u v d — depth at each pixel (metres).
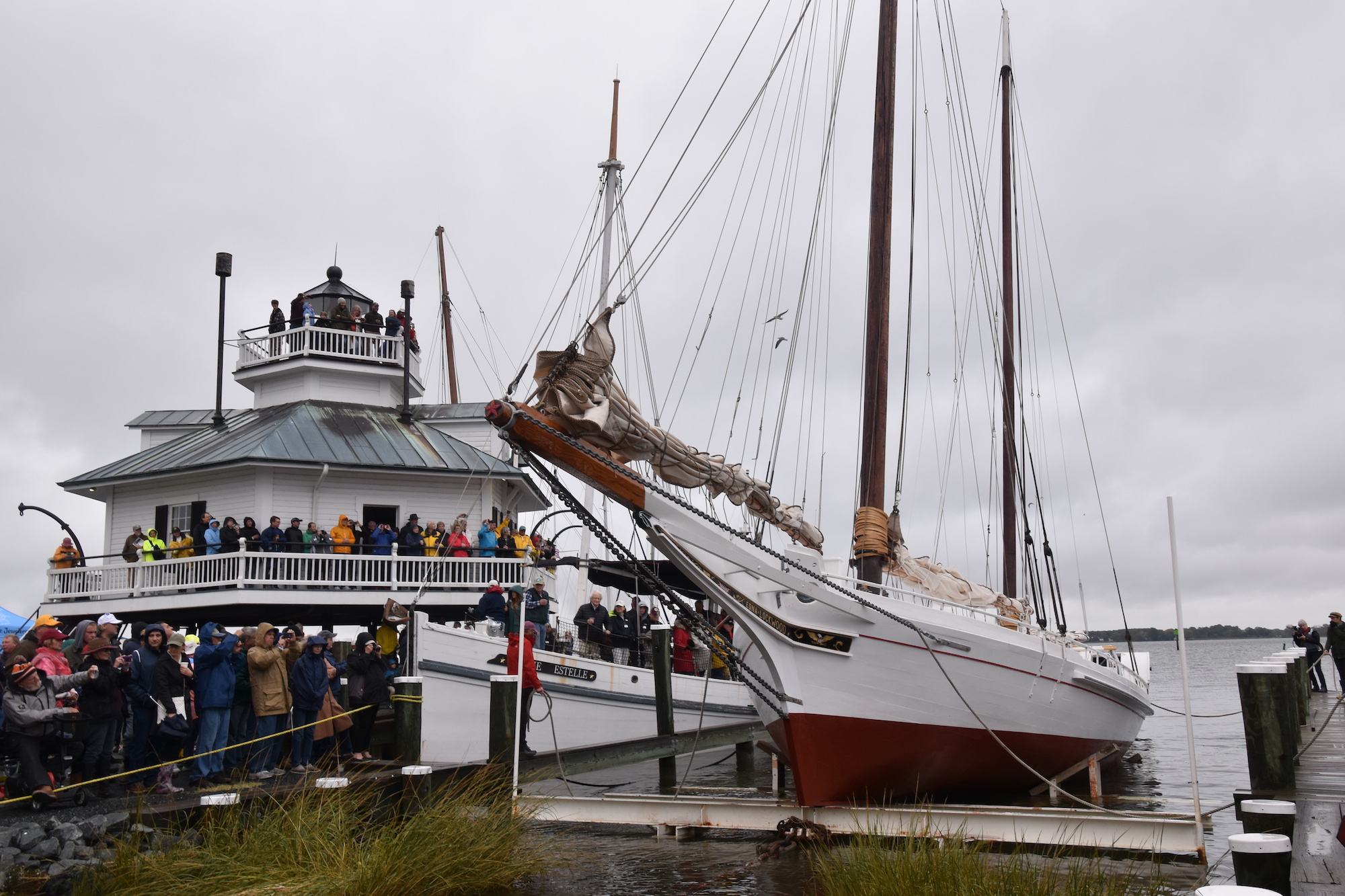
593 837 13.49
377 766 14.34
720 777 20.61
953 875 8.92
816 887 10.37
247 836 10.21
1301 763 13.91
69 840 9.73
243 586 23.67
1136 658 25.53
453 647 18.48
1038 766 15.16
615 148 30.23
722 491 12.53
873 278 16.83
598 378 11.03
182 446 28.97
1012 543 26.70
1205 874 10.22
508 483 30.22
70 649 13.85
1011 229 29.17
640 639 23.22
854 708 12.84
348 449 27.41
